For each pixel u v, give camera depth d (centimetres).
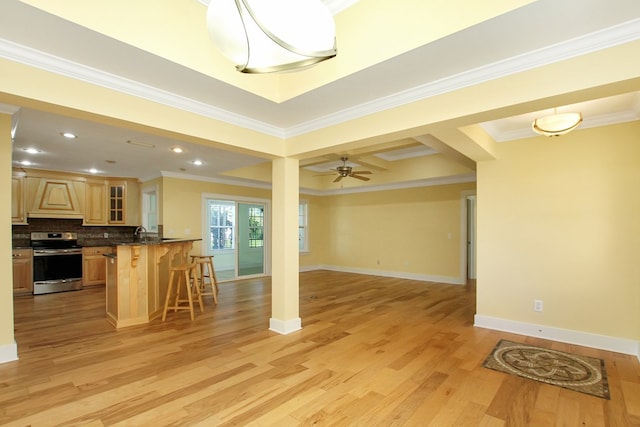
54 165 554
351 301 518
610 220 321
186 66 218
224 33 133
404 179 674
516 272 370
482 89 220
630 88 181
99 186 657
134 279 395
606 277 322
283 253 370
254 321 410
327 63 244
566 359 295
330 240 897
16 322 403
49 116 310
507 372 269
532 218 362
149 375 261
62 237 626
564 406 219
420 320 416
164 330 373
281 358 296
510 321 372
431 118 243
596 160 329
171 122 263
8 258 287
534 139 362
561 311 343
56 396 228
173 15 212
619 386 245
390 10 208
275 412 211
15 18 165
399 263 755
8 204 285
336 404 221
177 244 488
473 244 753
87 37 183
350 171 568
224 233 870
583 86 184
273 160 381
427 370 272
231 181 706
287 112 306
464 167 593
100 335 355
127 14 191
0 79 188
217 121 297
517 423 200
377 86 247
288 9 122
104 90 228
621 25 169
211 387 242
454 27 179
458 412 212
